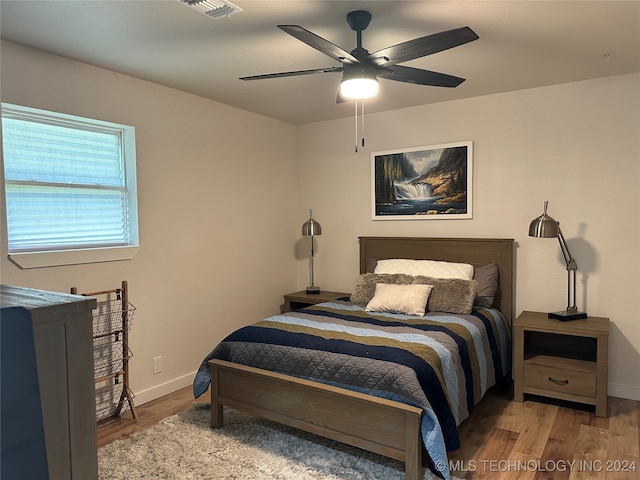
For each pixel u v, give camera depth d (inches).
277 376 99.8
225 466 94.0
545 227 124.6
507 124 144.3
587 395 119.0
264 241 174.6
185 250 141.9
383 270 155.3
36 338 25.1
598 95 130.2
